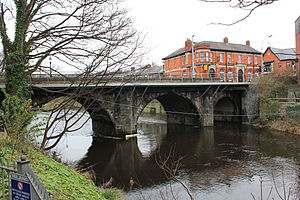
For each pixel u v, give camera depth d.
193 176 15.02
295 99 29.84
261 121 31.50
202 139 25.27
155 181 14.47
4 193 3.97
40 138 23.94
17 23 8.18
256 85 32.41
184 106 34.44
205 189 13.10
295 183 13.45
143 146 22.55
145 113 52.44
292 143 22.00
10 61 8.17
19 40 8.16
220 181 14.15
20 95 8.14
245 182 13.91
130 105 25.05
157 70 56.94
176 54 45.94
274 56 46.41
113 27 8.12
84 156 19.55
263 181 13.91
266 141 23.22
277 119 29.78
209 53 40.53
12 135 6.84
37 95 19.69
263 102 31.52
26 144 7.18
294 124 26.97
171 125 34.97
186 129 31.12
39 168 6.16
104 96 23.72
